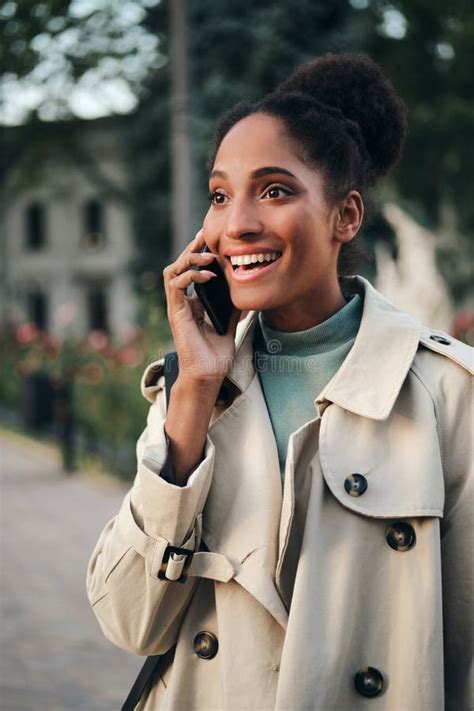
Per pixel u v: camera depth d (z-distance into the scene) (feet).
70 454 36.29
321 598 4.76
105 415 34.73
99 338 44.11
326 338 5.26
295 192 4.86
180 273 5.17
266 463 5.04
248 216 4.86
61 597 18.89
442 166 72.84
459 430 5.00
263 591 4.82
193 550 4.99
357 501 4.84
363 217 5.40
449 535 4.97
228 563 4.88
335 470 4.89
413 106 72.18
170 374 5.35
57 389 36.58
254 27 39.32
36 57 54.80
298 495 4.98
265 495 4.97
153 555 4.92
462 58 71.31
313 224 4.89
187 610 5.24
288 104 4.99
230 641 4.92
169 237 69.10
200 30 39.45
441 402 5.03
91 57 56.24
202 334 5.18
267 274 4.89
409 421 4.96
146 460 4.99
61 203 139.03
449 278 68.08
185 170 22.77
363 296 5.49
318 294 5.17
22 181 78.95
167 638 5.24
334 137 5.01
